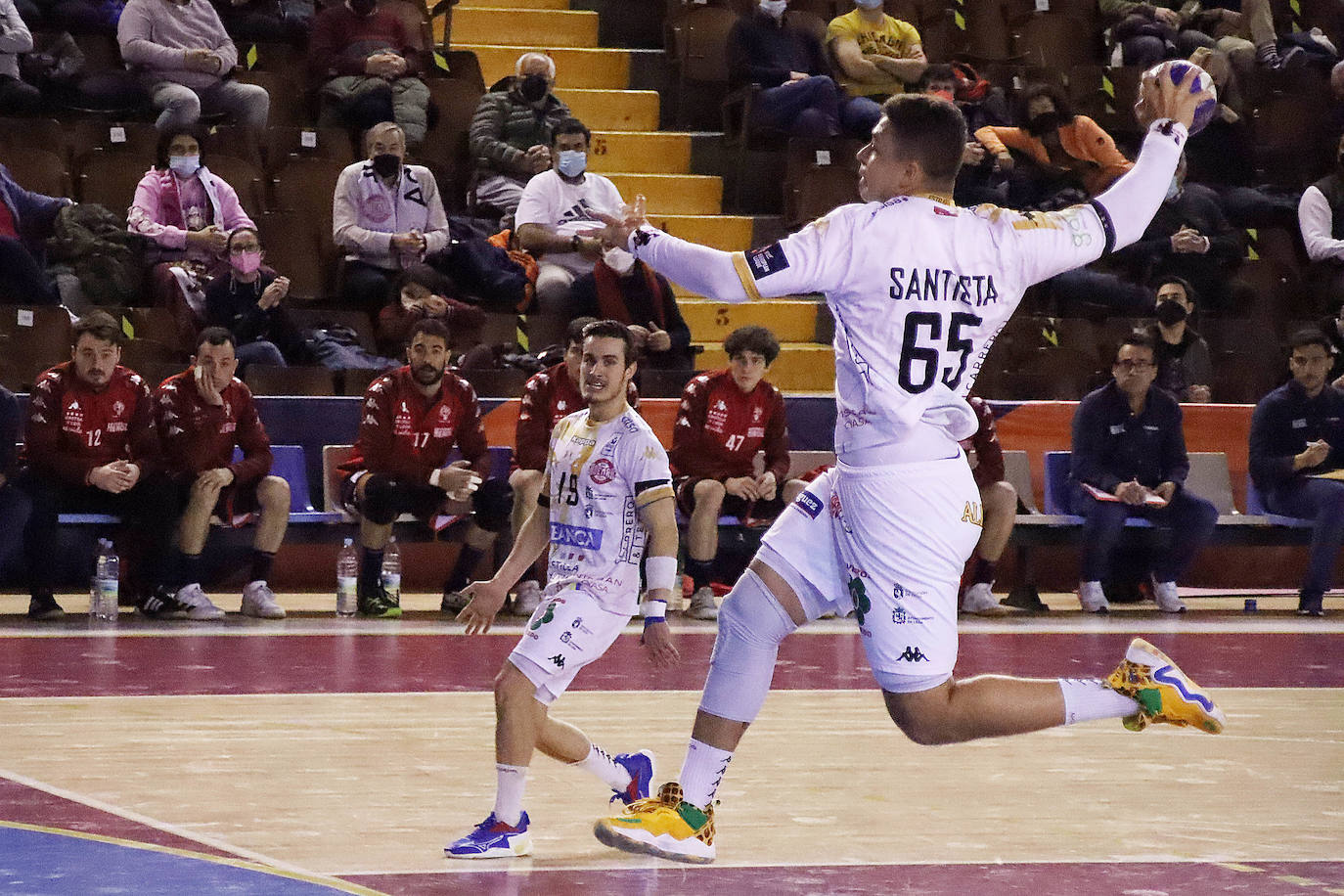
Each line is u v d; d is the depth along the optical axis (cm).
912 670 857
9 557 2181
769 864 888
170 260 2461
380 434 2144
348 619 2100
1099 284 2870
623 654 1792
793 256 845
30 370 2298
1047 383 2683
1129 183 895
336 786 1076
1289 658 1841
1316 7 3666
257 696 1446
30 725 1280
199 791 1050
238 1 2994
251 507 2122
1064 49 3403
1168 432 2414
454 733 1288
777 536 895
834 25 3147
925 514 852
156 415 2080
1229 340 2872
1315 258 3006
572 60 3216
